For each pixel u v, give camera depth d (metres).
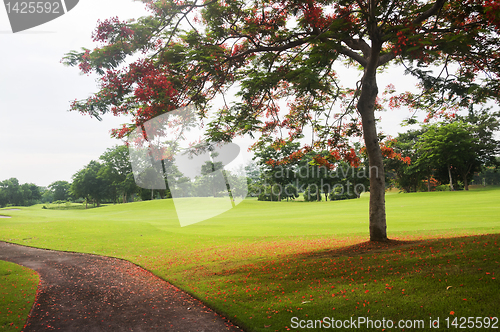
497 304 4.97
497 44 9.16
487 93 9.71
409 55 7.82
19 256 14.57
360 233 15.85
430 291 5.93
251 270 9.57
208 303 7.15
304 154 13.78
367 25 8.34
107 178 75.38
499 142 57.47
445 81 9.98
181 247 15.28
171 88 7.40
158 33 8.91
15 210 51.59
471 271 6.39
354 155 13.08
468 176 60.50
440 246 8.83
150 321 6.40
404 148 63.62
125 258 13.52
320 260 9.51
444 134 55.78
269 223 23.58
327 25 9.14
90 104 8.02
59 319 6.70
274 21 10.58
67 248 16.39
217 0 9.09
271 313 6.14
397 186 70.50
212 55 9.27
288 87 13.43
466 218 19.17
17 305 7.60
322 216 27.81
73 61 7.84
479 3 7.77
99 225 24.88
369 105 11.30
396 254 8.74
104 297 8.22
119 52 8.18
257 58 11.61
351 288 6.82
